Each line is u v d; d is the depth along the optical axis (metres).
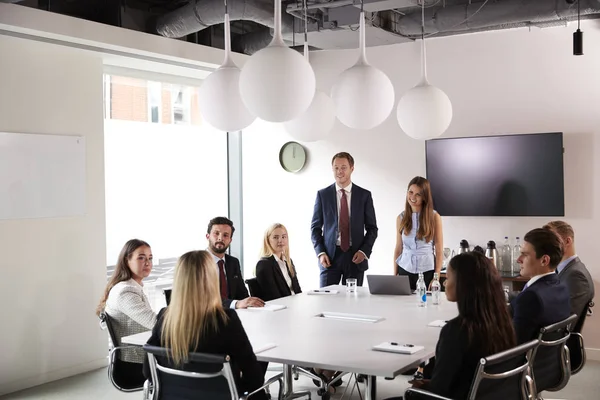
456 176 7.13
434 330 4.01
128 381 4.24
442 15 6.33
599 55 6.48
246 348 3.24
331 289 5.68
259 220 8.52
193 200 8.26
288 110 2.89
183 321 3.16
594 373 6.08
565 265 4.94
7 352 5.87
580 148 6.62
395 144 7.57
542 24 6.62
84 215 6.48
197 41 7.49
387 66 7.55
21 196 5.93
